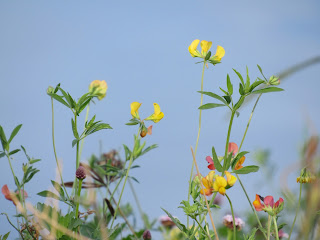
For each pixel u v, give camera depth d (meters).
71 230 0.94
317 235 0.92
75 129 0.95
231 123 0.94
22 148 0.96
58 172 0.96
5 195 0.95
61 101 0.95
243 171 0.94
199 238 0.97
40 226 0.94
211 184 0.95
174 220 0.95
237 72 0.93
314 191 0.93
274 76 0.95
